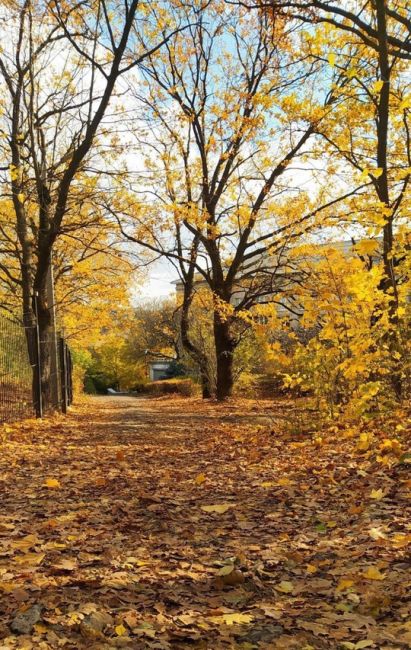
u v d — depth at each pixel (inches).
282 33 641.6
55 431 481.1
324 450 306.3
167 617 114.5
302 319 362.0
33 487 247.3
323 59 519.5
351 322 346.6
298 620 112.6
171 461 323.6
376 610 114.0
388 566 135.6
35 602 118.4
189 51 768.9
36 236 685.9
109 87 514.3
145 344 2058.3
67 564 142.6
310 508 199.9
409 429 294.0
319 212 694.5
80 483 256.8
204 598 125.8
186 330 993.5
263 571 140.8
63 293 1025.5
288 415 422.0
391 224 419.5
